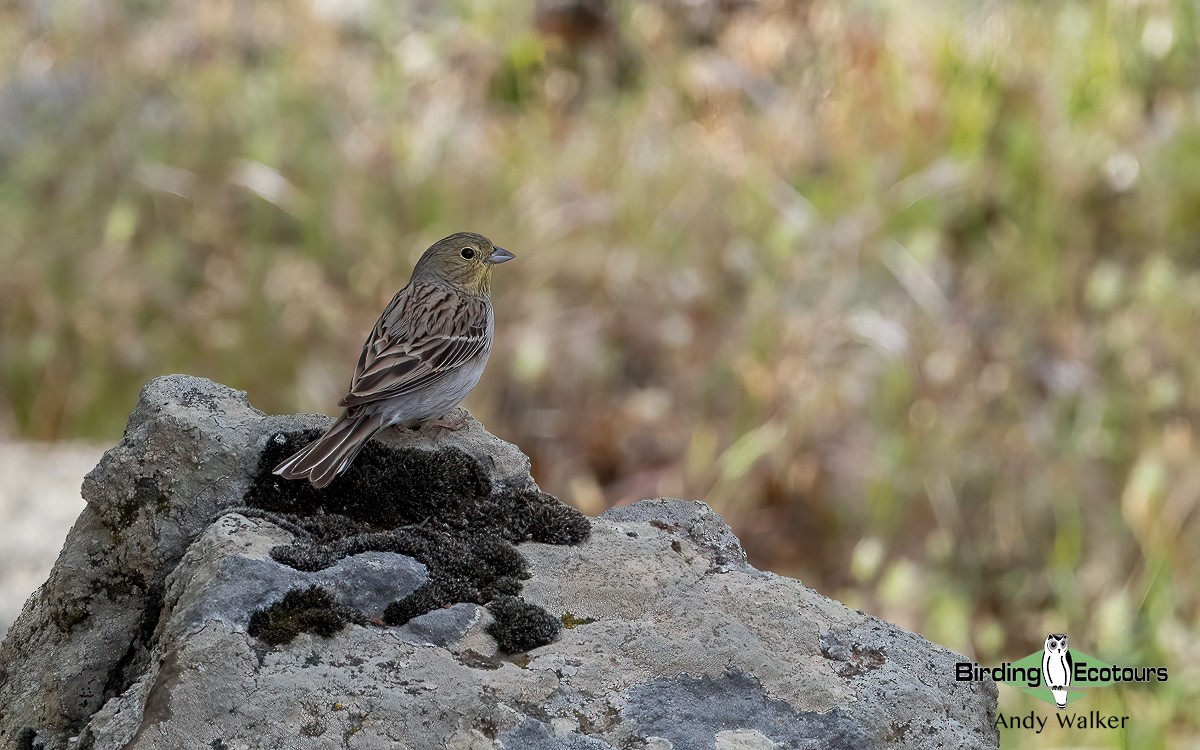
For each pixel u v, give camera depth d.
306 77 16.44
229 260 14.51
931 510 12.27
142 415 6.54
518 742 5.28
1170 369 13.02
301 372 13.69
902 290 13.73
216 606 5.39
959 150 15.06
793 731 5.62
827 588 12.24
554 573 6.09
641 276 13.95
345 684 5.27
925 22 16.64
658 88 16.52
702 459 12.77
